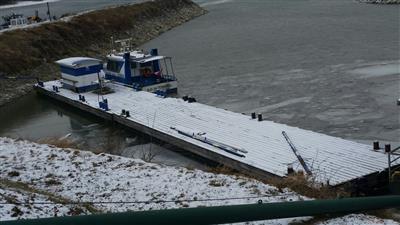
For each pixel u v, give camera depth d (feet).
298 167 54.39
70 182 37.32
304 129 74.33
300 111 86.33
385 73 107.96
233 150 61.87
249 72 121.19
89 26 184.85
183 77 122.01
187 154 67.87
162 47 175.01
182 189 34.78
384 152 58.03
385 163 53.98
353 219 25.32
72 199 33.04
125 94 100.01
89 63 104.94
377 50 134.72
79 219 16.29
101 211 29.60
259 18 243.60
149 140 76.38
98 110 90.74
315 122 79.97
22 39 150.10
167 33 217.15
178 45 176.86
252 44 164.35
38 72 138.31
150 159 58.49
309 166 54.13
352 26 187.93
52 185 36.78
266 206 19.26
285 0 337.93
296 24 208.74
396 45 139.95
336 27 188.96
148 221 16.85
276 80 110.32
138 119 81.15
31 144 49.26
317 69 117.60
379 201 21.50
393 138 70.28
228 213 18.20
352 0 304.30
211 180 36.81
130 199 33.27
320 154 58.54
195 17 272.51
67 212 27.63
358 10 248.32
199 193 33.76
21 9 392.68
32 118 100.17
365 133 73.26
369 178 50.08
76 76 105.09
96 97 100.17
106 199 33.45
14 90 122.01
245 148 62.69
